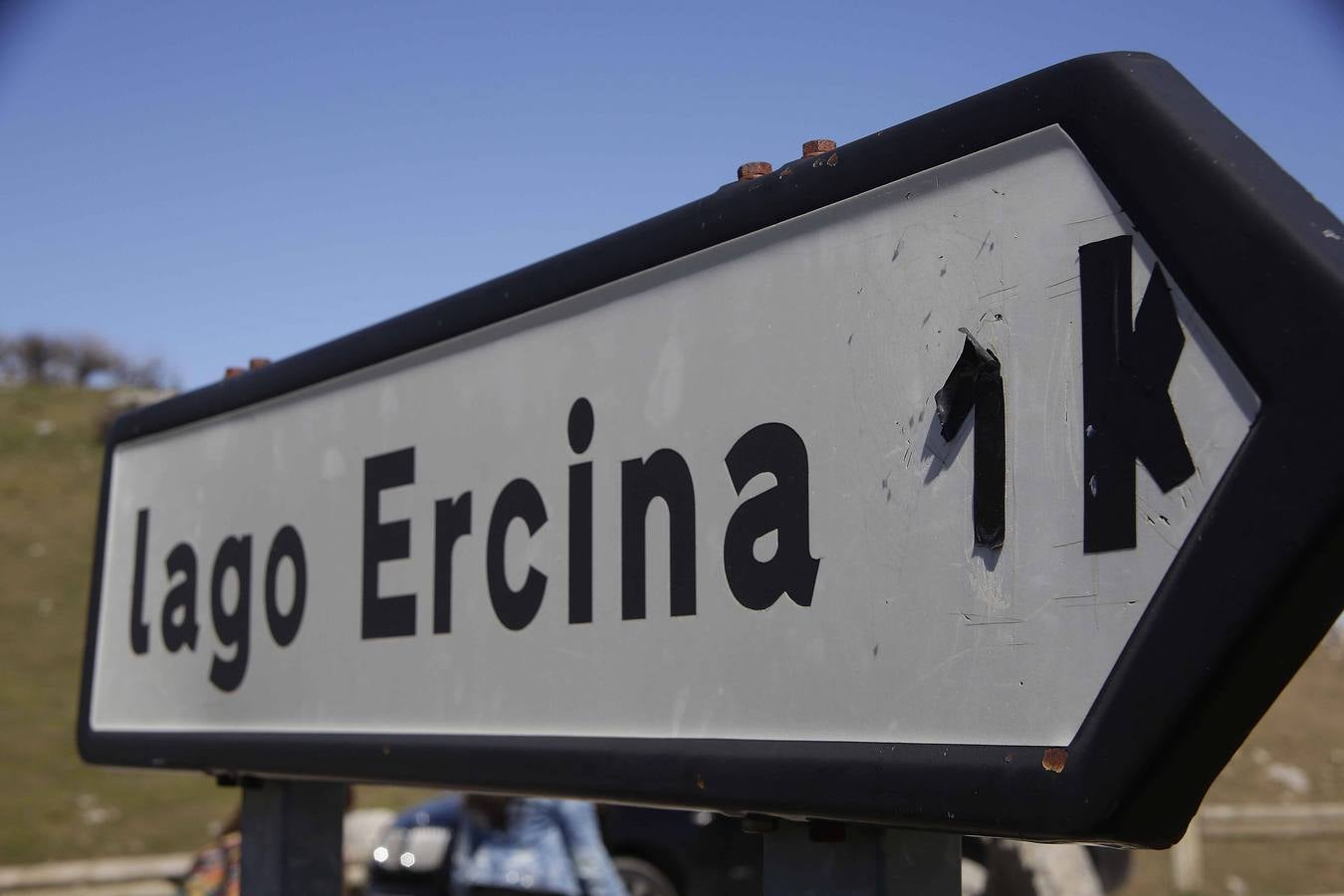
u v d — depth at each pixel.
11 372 40.75
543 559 1.72
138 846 12.30
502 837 5.95
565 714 1.64
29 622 19.58
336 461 2.13
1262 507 0.99
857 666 1.30
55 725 15.90
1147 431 1.08
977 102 1.26
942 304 1.27
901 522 1.28
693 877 7.90
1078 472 1.13
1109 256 1.13
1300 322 0.99
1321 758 17.59
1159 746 1.03
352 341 2.12
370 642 2.00
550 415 1.74
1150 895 10.84
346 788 2.39
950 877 1.43
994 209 1.23
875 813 1.24
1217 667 1.00
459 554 1.86
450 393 1.92
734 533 1.45
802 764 1.32
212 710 2.33
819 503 1.36
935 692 1.22
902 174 1.32
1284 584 0.97
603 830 8.03
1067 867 5.98
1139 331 1.10
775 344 1.44
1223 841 13.03
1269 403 1.00
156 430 2.62
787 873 1.45
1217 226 1.05
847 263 1.37
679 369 1.56
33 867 11.29
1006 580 1.17
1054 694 1.12
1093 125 1.15
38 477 27.12
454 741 1.79
